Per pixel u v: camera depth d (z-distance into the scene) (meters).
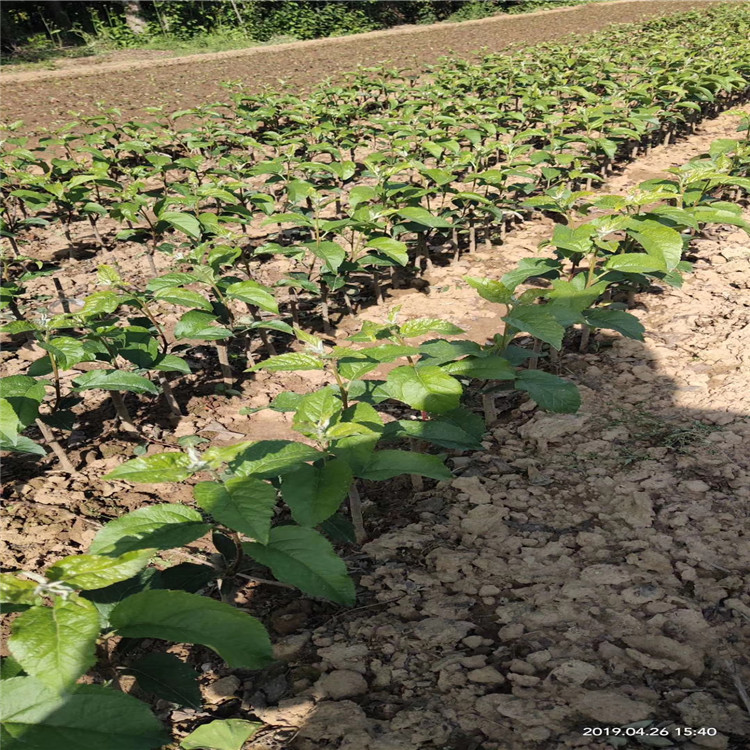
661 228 4.10
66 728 1.56
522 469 3.35
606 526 2.91
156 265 6.48
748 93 12.20
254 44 25.20
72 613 1.60
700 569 2.61
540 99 9.62
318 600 2.69
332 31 27.95
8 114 12.81
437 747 2.01
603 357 4.31
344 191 7.99
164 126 10.87
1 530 3.15
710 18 20.70
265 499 1.95
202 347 5.00
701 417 3.58
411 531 2.99
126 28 25.70
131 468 2.04
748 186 4.97
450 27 27.34
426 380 2.78
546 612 2.49
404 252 4.55
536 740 2.00
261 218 7.57
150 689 1.98
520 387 3.20
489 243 6.48
